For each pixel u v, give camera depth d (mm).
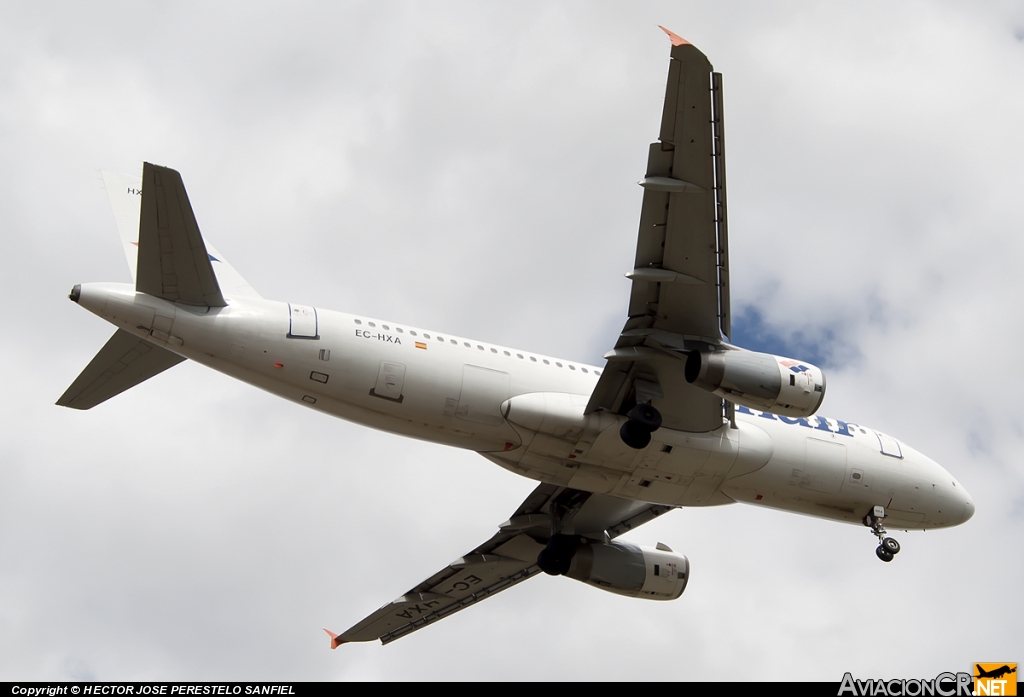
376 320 54219
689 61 44719
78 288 49156
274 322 51594
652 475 57812
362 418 54156
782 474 60062
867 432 63781
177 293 50094
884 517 63438
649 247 49688
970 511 66188
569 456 56406
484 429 54875
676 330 52625
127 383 54219
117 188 61469
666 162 47188
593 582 66938
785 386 51969
